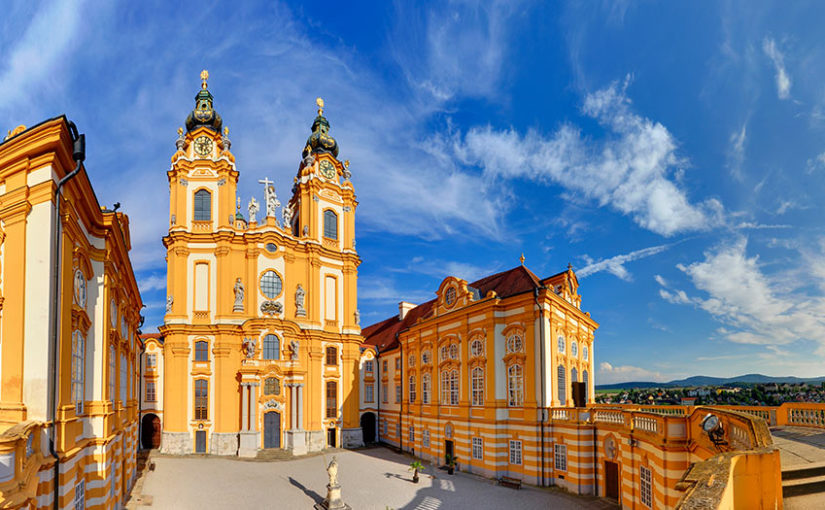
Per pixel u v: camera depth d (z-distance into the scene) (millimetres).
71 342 16391
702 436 17562
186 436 51469
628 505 24375
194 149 57594
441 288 46656
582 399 35938
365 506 31047
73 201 17031
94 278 20141
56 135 14938
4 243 15312
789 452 15750
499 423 38094
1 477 10906
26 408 14555
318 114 66188
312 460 48250
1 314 15062
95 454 19297
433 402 46125
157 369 55875
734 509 8094
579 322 44281
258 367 52156
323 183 63000
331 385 58469
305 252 59625
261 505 31516
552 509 29359
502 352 39094
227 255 54844
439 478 38938
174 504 31125
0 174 15766
